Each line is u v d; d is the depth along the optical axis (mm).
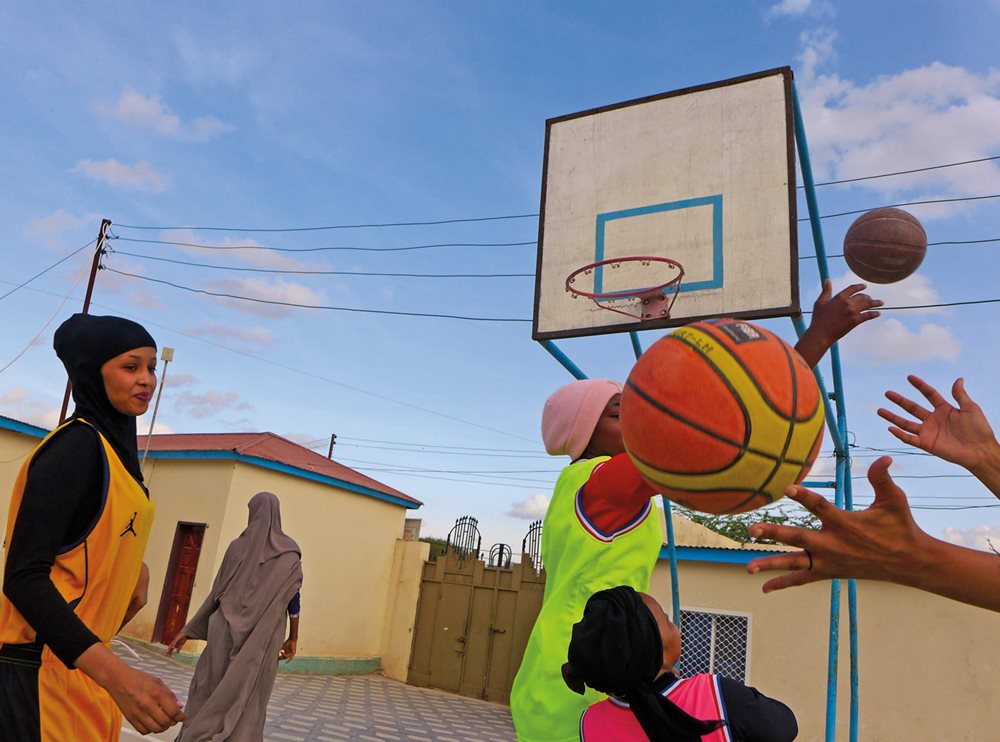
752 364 1502
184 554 11750
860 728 8656
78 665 1787
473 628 13188
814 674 9070
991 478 1456
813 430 1528
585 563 2107
